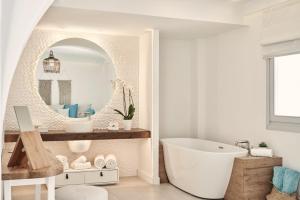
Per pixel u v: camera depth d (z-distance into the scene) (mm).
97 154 4957
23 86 4602
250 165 3555
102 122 4996
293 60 3674
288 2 3561
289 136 3621
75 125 4336
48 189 1714
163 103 5352
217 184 3758
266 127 3955
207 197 3840
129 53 5152
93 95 4957
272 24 3822
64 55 4812
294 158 3555
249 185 3541
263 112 4012
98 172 4512
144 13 3807
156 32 4629
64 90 4809
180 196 3977
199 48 5336
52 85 4750
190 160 3963
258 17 4078
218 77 4922
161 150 4695
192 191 4008
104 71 5020
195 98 5379
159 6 3873
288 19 3596
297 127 3527
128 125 4758
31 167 1654
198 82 5348
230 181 3732
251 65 4223
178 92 5445
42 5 1121
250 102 4238
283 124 3725
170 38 5344
